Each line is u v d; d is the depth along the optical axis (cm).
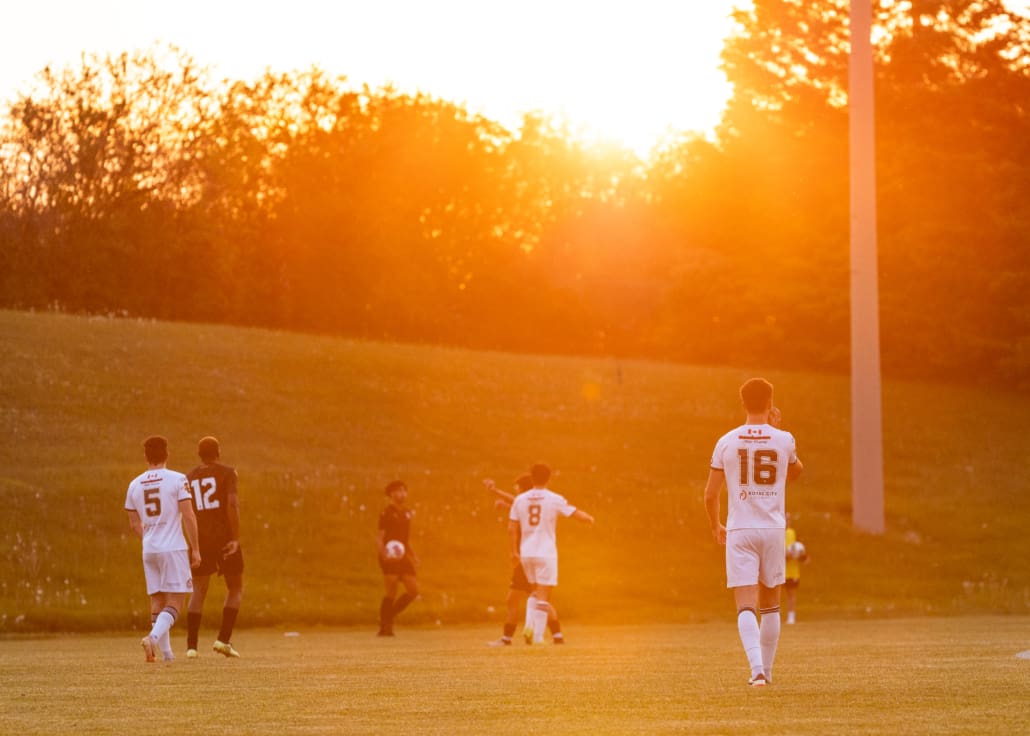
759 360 13038
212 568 2641
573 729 1248
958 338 11969
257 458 7194
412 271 16788
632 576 5878
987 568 6512
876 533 6919
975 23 12288
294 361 9381
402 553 4022
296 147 17075
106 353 8775
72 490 5994
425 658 2564
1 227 12738
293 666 2295
